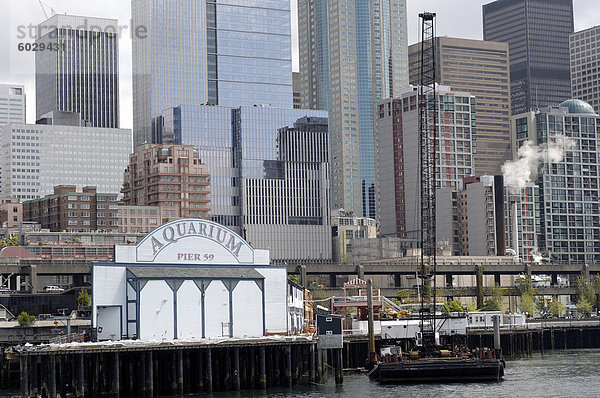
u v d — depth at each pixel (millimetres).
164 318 199625
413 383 199875
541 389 190750
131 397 178500
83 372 170250
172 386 176500
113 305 198875
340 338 198000
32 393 164625
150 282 198750
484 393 185125
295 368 197000
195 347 177500
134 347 170750
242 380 191125
